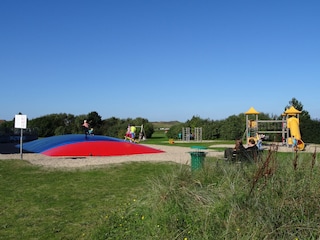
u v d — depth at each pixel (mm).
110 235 5484
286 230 4168
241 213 4625
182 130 44281
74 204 7828
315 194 4801
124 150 19484
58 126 45188
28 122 45062
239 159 8578
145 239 4965
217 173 6625
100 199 8219
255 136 29719
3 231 6098
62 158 16547
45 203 7934
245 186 5348
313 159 5582
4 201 8133
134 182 10203
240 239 4086
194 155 10086
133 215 5969
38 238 5738
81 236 5777
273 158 5992
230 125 40531
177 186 6035
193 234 4590
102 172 11852
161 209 5426
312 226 4188
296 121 24250
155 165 13250
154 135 60500
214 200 5246
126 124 46562
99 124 48094
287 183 5195
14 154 19062
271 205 4688
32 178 10914
